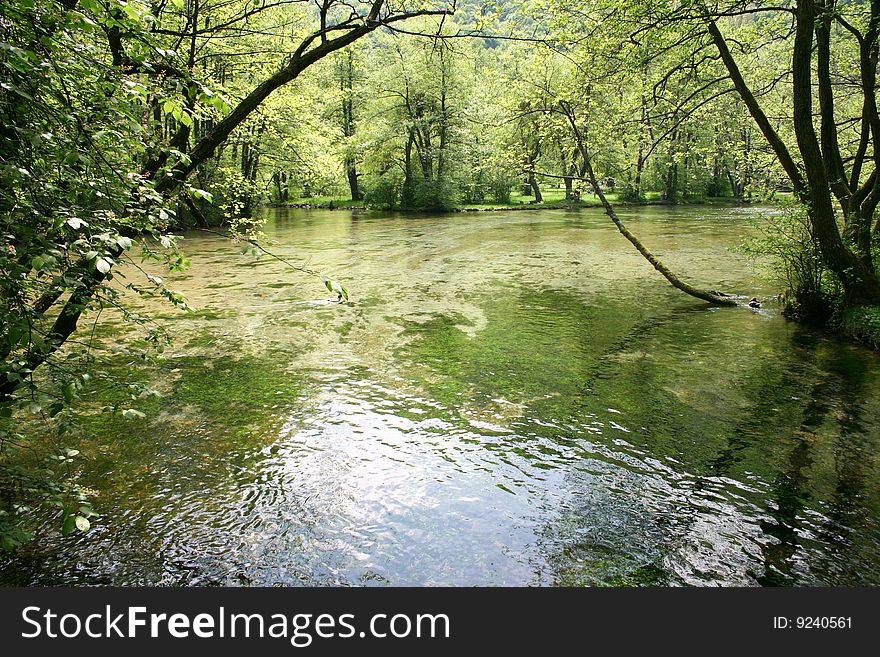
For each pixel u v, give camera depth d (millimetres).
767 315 12328
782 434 6770
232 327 11359
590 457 6293
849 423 7039
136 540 4836
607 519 5184
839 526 5043
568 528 5074
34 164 3145
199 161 5371
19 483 5559
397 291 14859
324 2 5695
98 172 3232
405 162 48250
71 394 3248
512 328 11375
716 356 9625
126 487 5609
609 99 13906
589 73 12547
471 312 12656
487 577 4508
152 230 3326
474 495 5574
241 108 5453
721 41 11508
